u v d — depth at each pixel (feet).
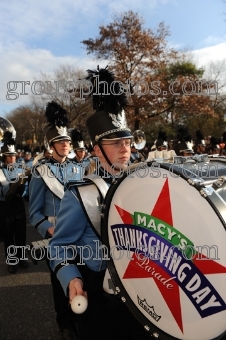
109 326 4.92
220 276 3.34
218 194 3.49
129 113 28.76
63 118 9.71
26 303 10.62
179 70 43.55
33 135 70.08
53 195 9.12
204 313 3.55
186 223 3.61
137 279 4.25
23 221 14.19
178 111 39.37
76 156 19.35
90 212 4.88
